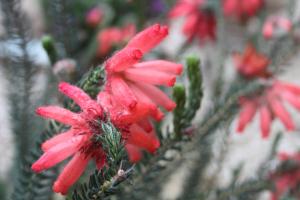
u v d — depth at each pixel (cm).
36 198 41
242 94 48
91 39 100
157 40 33
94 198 30
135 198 43
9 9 45
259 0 79
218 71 61
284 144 97
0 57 52
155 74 34
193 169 53
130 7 105
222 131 53
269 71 52
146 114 31
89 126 31
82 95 32
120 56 33
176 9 71
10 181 64
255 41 75
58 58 49
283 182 50
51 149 30
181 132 39
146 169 40
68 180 31
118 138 30
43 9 103
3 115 84
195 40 76
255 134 99
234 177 55
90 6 104
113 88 32
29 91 48
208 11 70
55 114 31
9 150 77
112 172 29
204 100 76
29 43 46
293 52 58
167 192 68
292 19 69
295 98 50
